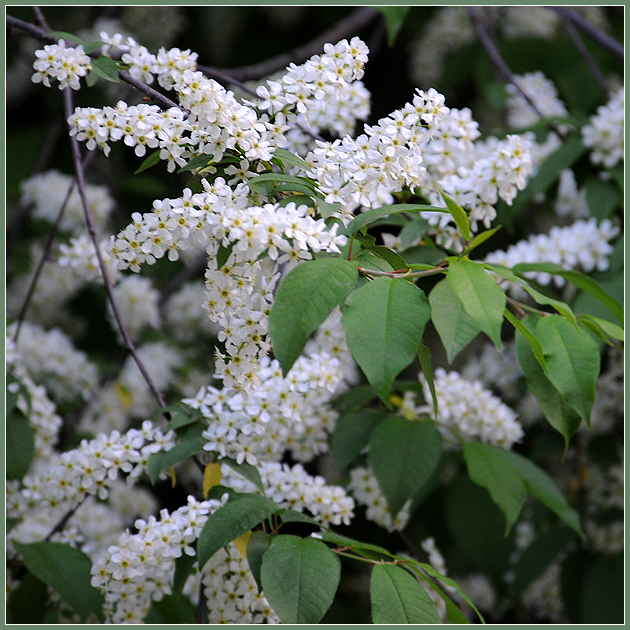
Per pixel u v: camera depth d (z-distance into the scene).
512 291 1.92
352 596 2.00
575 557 1.94
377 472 1.73
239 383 1.57
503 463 1.77
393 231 1.83
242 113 1.56
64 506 1.73
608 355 2.03
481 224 1.89
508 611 2.14
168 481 2.43
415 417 1.82
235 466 1.65
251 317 1.56
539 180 1.88
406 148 1.58
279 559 1.55
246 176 1.57
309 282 1.50
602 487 2.05
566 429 1.62
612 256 1.83
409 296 1.51
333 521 1.68
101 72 1.62
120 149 2.63
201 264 2.57
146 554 1.61
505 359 2.13
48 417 1.83
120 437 1.69
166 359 2.34
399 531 1.78
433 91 1.58
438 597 1.75
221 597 1.63
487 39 2.35
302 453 1.78
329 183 1.56
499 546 1.89
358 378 1.93
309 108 1.60
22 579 1.74
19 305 2.54
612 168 1.88
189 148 1.59
